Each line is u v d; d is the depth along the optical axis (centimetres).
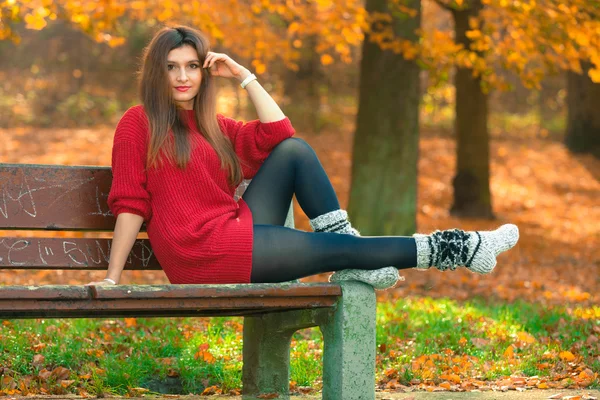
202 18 1359
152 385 514
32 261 423
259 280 399
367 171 1438
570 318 779
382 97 1428
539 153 2927
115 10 1311
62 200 434
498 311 814
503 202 2336
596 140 2927
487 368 564
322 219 418
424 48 1318
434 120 3344
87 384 480
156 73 430
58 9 1256
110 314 406
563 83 3738
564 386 507
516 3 1151
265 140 446
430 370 548
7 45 3422
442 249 390
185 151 414
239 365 540
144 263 447
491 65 1411
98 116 2945
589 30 1099
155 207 416
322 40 1512
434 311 802
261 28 1598
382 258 389
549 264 1469
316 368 550
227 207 417
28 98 3041
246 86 449
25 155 2314
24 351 540
